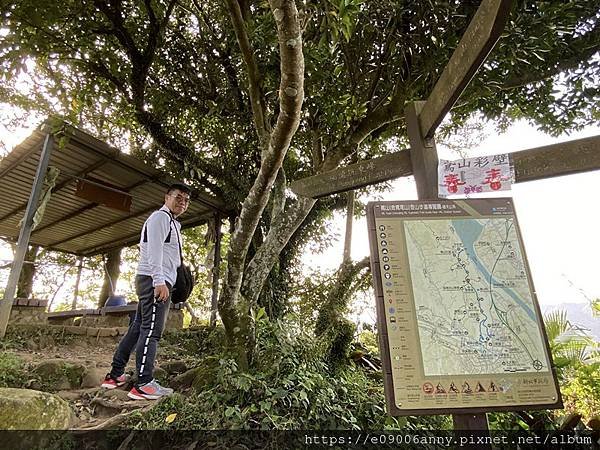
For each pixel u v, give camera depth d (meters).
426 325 1.62
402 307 1.65
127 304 6.62
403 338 1.59
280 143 2.22
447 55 3.43
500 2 1.28
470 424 1.53
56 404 2.07
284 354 2.95
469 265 1.73
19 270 4.00
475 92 3.83
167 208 2.93
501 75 3.67
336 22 2.09
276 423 2.27
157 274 2.60
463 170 1.89
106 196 5.71
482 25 1.42
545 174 1.82
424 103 2.05
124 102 5.58
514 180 1.84
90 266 10.12
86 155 4.92
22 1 3.91
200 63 5.60
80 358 3.87
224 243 7.66
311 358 3.26
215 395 2.46
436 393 1.51
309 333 3.72
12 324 4.11
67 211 6.90
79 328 4.61
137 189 6.00
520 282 1.71
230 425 2.23
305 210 3.76
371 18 3.53
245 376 2.52
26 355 3.55
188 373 3.22
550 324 4.37
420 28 3.52
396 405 1.48
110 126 7.09
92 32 4.60
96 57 4.99
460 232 1.79
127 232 8.07
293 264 5.92
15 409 1.87
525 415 3.18
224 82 5.56
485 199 1.86
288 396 2.53
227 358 2.83
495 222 1.82
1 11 3.89
